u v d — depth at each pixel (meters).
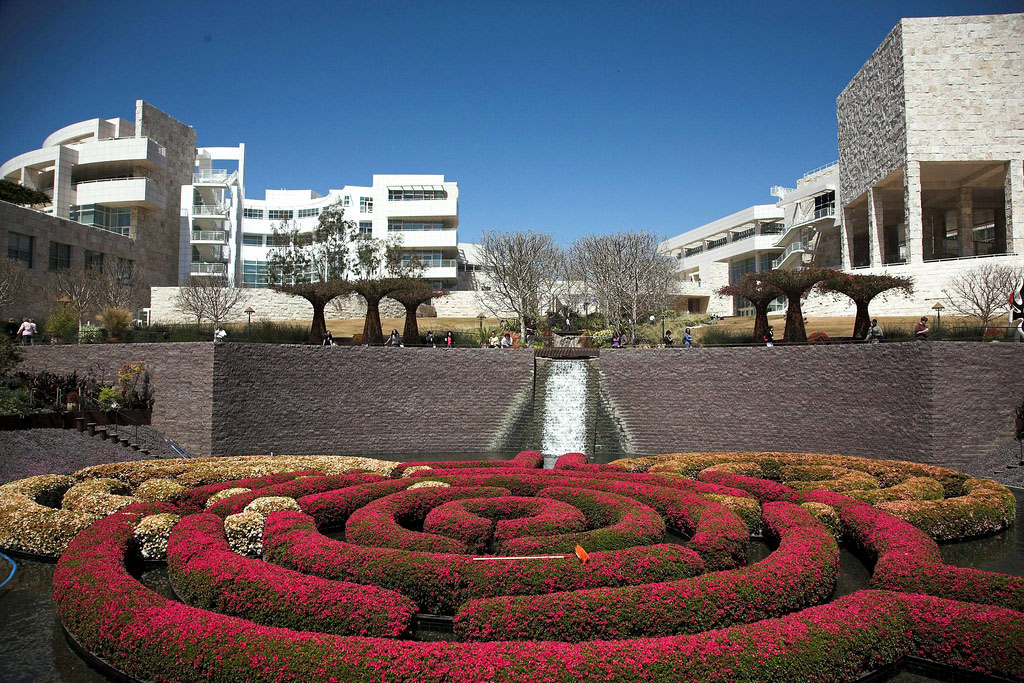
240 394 31.03
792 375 31.22
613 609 9.69
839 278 36.19
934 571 11.44
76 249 61.06
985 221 77.19
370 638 8.73
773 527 14.99
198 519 14.59
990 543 16.95
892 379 27.97
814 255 79.62
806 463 23.94
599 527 16.83
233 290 66.81
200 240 80.00
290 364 32.75
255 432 31.38
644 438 34.38
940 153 54.91
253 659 8.28
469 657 8.16
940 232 77.00
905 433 27.28
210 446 29.94
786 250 81.94
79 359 33.25
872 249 62.31
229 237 82.94
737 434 32.34
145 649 8.96
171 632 8.99
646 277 66.00
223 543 13.02
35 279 56.09
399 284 42.81
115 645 9.32
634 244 65.88
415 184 82.75
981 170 59.12
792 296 37.41
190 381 30.64
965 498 17.88
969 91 54.88
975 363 26.75
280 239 77.50
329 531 17.59
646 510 15.28
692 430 33.41
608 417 35.16
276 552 12.85
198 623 9.14
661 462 24.23
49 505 19.23
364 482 19.75
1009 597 10.59
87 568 11.45
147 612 9.55
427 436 35.22
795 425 30.91
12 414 25.66
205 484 21.91
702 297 93.06
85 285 55.31
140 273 67.88
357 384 34.31
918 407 26.80
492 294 68.69
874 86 61.56
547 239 70.31
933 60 55.41
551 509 15.26
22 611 12.65
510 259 62.38
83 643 10.09
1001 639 9.22
